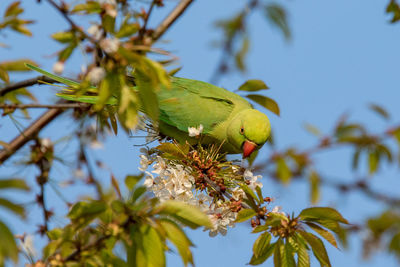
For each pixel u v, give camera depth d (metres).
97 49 7.34
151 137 10.13
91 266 6.14
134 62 6.14
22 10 9.10
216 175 8.87
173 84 11.84
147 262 6.01
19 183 5.22
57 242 6.14
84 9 7.30
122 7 8.88
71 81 10.00
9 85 9.76
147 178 8.68
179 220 6.33
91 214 6.05
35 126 10.53
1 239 5.20
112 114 9.41
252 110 11.45
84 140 10.57
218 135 11.57
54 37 7.26
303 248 7.28
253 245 7.35
